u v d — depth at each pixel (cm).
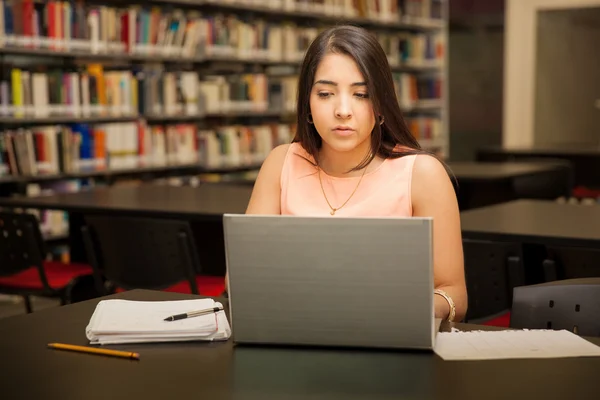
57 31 557
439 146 914
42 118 553
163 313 156
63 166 567
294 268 138
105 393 123
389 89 170
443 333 149
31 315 168
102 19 585
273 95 725
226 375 130
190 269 308
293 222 137
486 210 329
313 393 121
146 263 315
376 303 137
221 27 669
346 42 163
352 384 124
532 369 129
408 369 130
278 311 141
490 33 934
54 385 127
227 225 139
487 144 941
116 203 371
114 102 598
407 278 135
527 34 948
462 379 125
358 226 134
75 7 574
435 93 907
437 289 175
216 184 491
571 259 248
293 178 192
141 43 613
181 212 340
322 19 790
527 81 953
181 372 132
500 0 932
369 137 182
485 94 936
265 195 196
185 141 653
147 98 620
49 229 563
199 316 154
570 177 550
